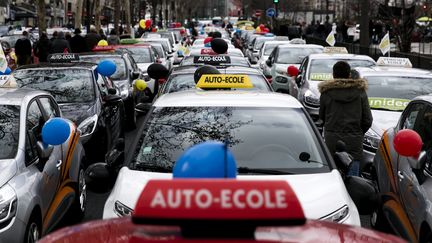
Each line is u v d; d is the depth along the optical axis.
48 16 69.75
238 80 6.79
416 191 5.35
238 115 5.52
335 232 2.74
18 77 10.17
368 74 10.45
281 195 1.72
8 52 24.20
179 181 1.73
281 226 1.73
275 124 5.39
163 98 6.04
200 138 5.22
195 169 1.97
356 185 4.85
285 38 31.42
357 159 7.36
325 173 4.86
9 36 33.44
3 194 5.08
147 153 5.11
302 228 2.16
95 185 5.09
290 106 5.70
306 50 19.42
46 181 5.88
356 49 27.94
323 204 4.39
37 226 5.52
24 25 69.38
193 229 1.73
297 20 66.75
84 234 2.55
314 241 2.21
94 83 10.20
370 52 25.02
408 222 5.52
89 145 9.05
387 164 6.55
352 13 54.41
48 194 5.90
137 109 8.28
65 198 6.49
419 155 5.30
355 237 2.69
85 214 7.57
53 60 11.95
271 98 5.89
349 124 7.29
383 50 16.27
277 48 19.83
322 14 66.75
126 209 4.46
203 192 1.71
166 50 27.08
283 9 66.25
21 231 5.09
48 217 5.88
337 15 67.12
